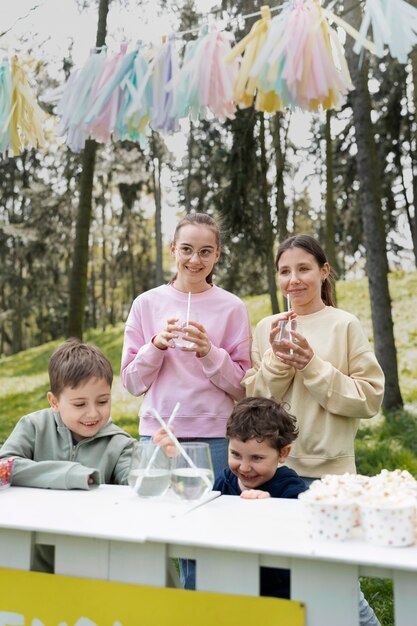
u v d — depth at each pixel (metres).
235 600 1.12
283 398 2.04
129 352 2.25
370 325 5.88
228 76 1.75
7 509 1.33
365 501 1.14
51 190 7.30
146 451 1.44
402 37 1.53
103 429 1.82
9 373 7.62
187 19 5.49
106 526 1.19
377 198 5.46
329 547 1.08
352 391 1.92
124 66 1.80
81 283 5.85
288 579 1.51
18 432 1.82
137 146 6.93
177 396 2.14
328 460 1.96
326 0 3.45
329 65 1.65
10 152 2.17
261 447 1.67
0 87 2.05
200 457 1.38
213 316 2.25
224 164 6.21
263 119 6.00
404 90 5.76
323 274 2.18
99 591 1.20
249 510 1.34
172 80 1.75
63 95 1.86
